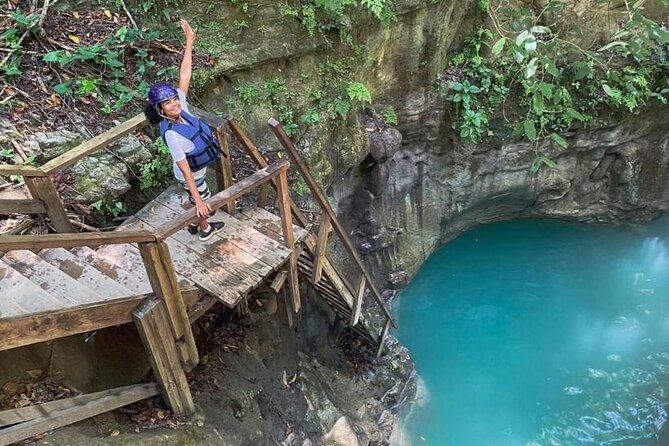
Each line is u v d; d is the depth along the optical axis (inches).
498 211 456.8
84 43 252.2
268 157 289.6
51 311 135.3
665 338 394.0
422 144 392.2
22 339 130.2
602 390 362.9
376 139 349.7
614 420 345.7
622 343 391.9
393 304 417.7
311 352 315.9
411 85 359.3
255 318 261.4
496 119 385.1
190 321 183.8
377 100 357.4
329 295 288.8
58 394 163.5
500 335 400.8
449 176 408.2
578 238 459.2
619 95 374.6
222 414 215.0
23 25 239.9
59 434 152.2
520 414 351.3
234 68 276.8
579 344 392.2
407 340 397.4
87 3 263.4
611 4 364.8
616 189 448.1
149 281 170.1
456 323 409.4
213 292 185.8
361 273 281.4
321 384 299.4
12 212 178.7
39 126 222.7
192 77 263.0
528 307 420.2
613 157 434.0
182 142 172.2
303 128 305.4
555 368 378.0
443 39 351.3
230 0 272.2
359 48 316.8
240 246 206.1
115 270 186.2
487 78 370.6
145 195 239.1
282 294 274.4
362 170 369.1
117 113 241.8
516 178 418.3
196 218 161.8
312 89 308.2
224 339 247.0
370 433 305.6
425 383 369.1
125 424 178.4
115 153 228.4
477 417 350.0
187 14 272.1
